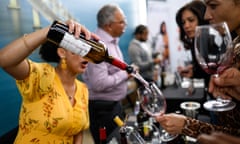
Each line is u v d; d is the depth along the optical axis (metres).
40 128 1.12
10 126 2.29
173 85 2.73
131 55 3.85
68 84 1.27
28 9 2.46
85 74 2.21
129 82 3.52
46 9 2.72
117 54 2.22
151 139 1.34
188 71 2.41
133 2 4.91
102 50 0.93
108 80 2.06
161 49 4.67
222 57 0.81
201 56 0.84
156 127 1.43
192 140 1.24
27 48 0.83
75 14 3.27
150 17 4.74
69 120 1.17
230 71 0.73
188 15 2.07
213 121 1.31
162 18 4.68
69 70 1.24
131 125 1.49
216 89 0.76
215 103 0.94
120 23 2.15
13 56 0.82
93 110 2.18
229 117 0.90
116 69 2.14
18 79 0.97
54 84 1.16
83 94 1.35
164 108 1.09
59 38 0.84
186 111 1.56
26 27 2.44
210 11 0.86
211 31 0.83
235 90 0.75
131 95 3.57
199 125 0.87
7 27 2.21
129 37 4.77
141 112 1.55
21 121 1.15
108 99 2.17
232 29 0.86
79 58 1.20
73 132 1.22
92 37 0.90
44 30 0.84
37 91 1.07
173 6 4.61
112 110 2.15
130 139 1.32
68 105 1.18
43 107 1.11
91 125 2.18
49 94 1.12
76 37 0.84
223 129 0.86
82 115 1.26
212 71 0.81
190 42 2.30
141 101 1.16
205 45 0.83
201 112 1.75
